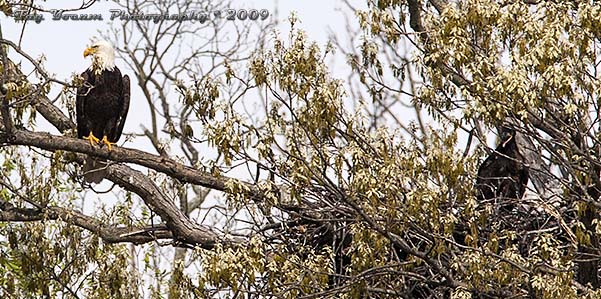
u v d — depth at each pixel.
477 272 25.36
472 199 26.12
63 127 34.25
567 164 26.64
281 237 29.47
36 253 29.86
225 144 26.59
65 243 30.17
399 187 25.48
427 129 26.52
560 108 26.84
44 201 30.84
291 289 26.42
